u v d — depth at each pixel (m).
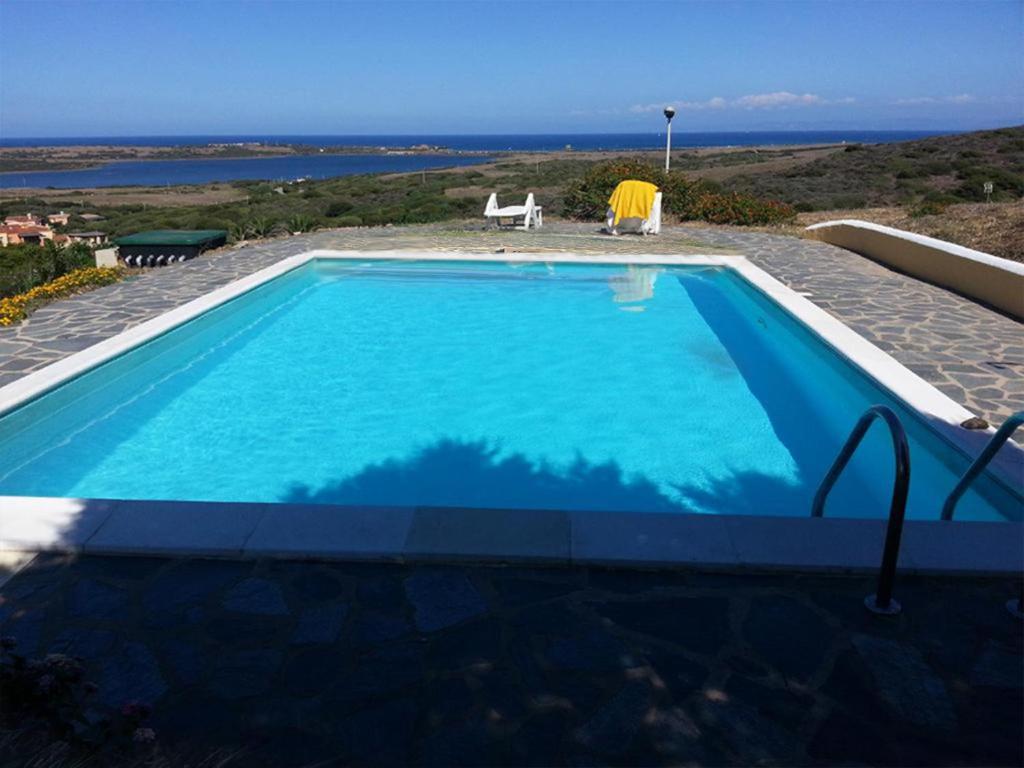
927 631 2.57
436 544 3.00
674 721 2.19
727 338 7.89
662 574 2.89
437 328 8.21
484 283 10.22
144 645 2.52
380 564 2.96
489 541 3.02
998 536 3.05
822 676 2.36
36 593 2.79
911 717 2.20
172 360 7.11
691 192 16.39
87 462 5.18
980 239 11.07
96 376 5.99
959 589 2.79
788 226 14.95
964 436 4.40
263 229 13.88
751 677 2.36
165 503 3.31
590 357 7.29
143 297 8.42
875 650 2.47
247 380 6.71
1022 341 6.44
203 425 5.76
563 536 3.05
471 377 6.77
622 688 2.31
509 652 2.48
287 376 6.80
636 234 13.71
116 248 11.31
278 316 8.71
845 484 4.80
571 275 10.63
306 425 5.76
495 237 13.34
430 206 30.09
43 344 6.54
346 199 41.25
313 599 2.75
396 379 6.72
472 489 4.84
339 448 5.39
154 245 11.29
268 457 5.25
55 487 4.82
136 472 5.04
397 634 2.56
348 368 7.00
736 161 56.12
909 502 4.48
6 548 3.04
